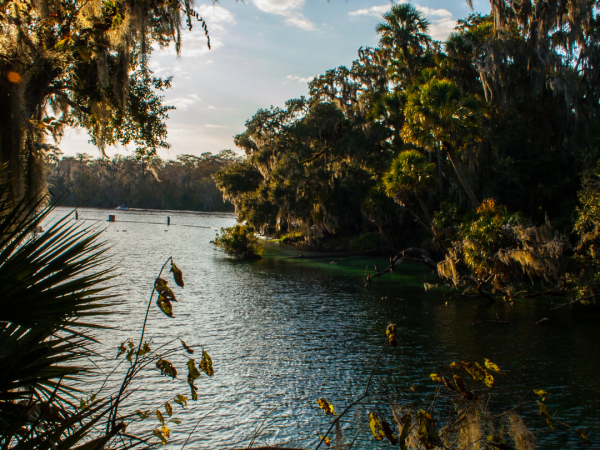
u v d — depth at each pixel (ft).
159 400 33.71
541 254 64.59
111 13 16.60
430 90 79.61
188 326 55.21
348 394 35.78
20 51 16.52
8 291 7.50
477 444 11.28
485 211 77.41
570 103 94.43
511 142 103.14
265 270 107.34
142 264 109.40
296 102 166.50
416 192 85.97
